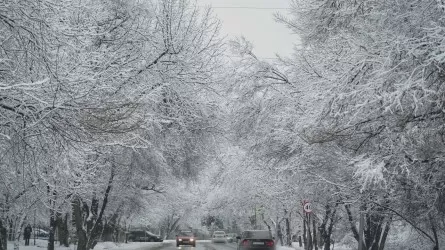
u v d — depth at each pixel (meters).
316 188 15.27
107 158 18.50
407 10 9.84
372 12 11.34
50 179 13.81
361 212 13.15
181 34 17.70
